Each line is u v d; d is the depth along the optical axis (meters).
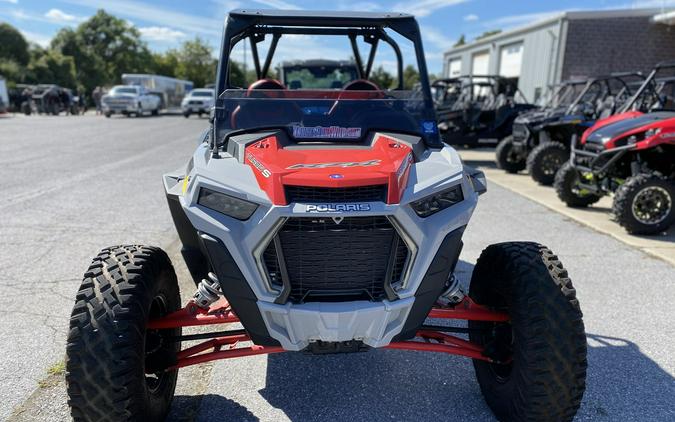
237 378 3.22
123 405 2.25
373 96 3.31
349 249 2.36
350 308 2.31
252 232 2.29
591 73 19.25
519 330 2.48
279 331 2.38
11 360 3.31
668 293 4.49
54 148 13.57
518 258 2.64
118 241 5.64
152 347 2.62
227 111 3.13
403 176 2.48
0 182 8.72
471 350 2.84
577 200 7.80
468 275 4.89
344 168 2.46
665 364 3.36
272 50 4.99
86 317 2.27
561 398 2.44
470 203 2.57
